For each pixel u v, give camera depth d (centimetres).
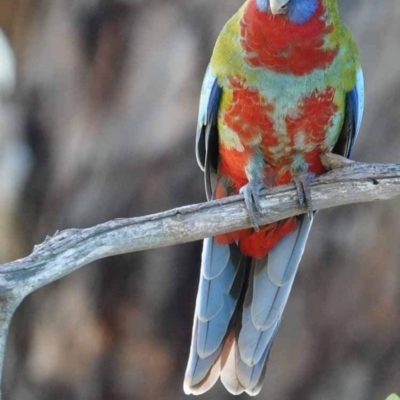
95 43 1397
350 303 1307
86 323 1365
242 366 1064
